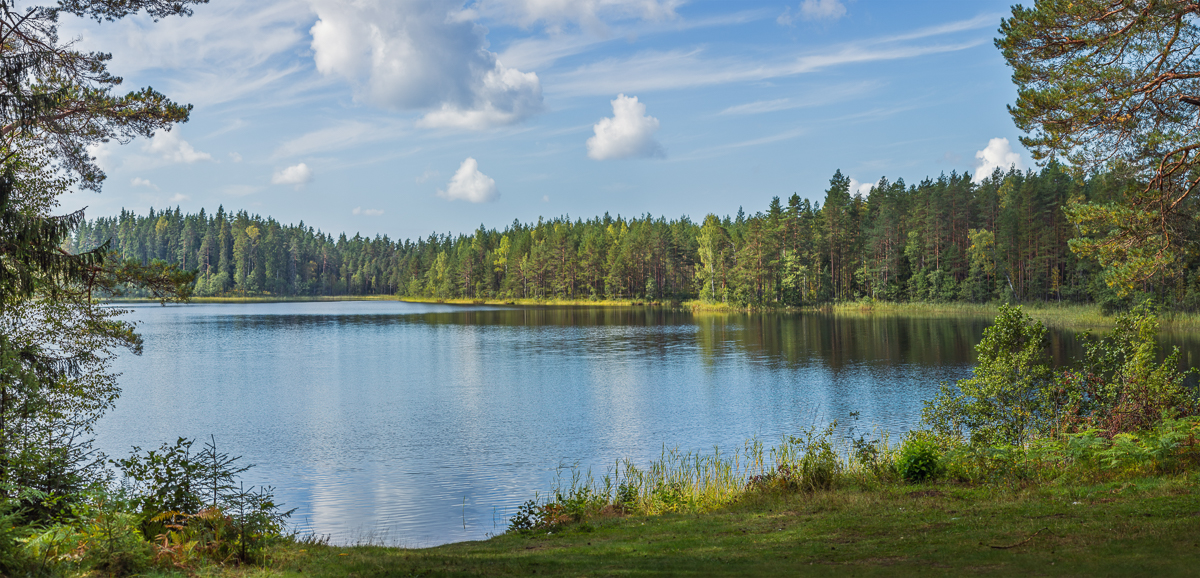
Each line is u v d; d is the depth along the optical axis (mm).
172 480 8742
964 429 17922
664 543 9227
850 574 7059
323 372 40188
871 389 32031
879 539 8555
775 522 10164
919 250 98875
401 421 26438
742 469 18938
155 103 13945
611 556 8523
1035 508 9547
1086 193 76500
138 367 42562
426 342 59094
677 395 31344
